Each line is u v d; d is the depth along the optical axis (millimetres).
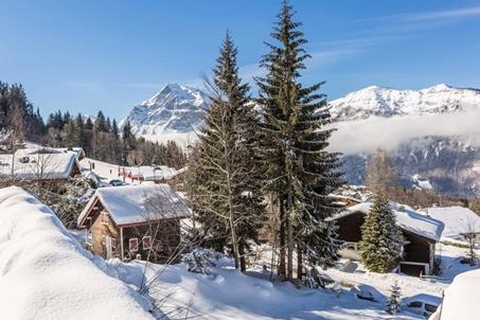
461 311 7004
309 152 20312
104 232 22594
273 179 20250
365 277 30250
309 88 20391
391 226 31594
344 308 18828
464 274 8281
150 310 2805
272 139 20562
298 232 21094
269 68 20734
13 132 21531
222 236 20391
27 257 2684
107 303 2090
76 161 35719
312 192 20656
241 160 19828
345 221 35969
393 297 19594
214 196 19531
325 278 24547
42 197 14594
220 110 18406
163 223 17875
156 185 23656
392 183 86125
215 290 16250
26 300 2100
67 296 2143
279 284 20641
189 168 19969
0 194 5012
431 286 28547
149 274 13133
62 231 3531
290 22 20188
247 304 16594
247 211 20234
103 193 22375
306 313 17031
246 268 24578
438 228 35219
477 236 49812
